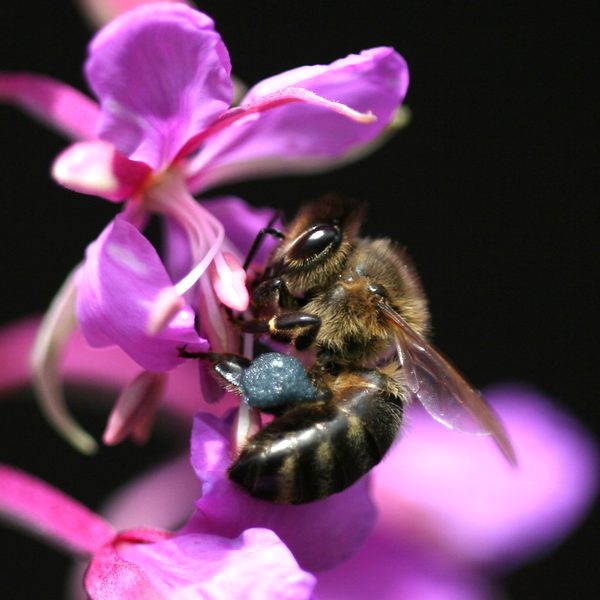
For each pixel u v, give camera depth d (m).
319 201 0.14
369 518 0.13
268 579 0.12
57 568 0.18
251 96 0.13
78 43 0.19
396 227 0.21
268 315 0.13
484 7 0.21
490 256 0.21
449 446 0.16
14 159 0.19
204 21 0.13
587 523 0.20
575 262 0.21
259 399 0.13
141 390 0.13
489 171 0.21
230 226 0.14
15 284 0.19
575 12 0.22
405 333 0.13
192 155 0.13
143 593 0.13
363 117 0.12
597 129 0.22
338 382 0.13
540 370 0.21
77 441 0.13
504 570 0.16
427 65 0.21
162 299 0.12
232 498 0.13
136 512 0.16
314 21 0.20
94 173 0.13
